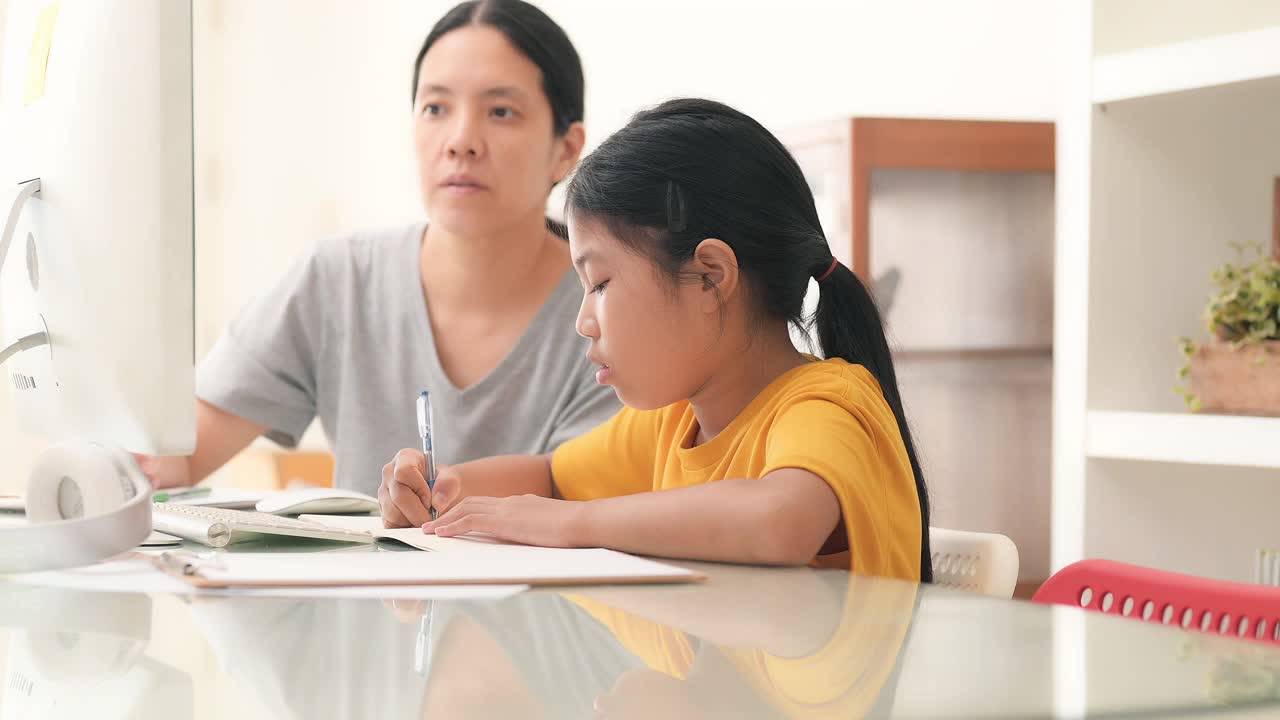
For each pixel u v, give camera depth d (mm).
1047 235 2516
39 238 966
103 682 461
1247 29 1666
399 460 1094
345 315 1744
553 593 671
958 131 2441
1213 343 1622
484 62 1631
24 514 1134
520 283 1703
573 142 1753
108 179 883
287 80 5039
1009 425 2512
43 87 965
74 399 953
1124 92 1638
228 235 5121
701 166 1012
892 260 2424
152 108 864
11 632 567
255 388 1737
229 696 442
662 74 3623
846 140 2408
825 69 3137
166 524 943
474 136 1620
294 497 1205
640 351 1013
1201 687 451
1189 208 1724
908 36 2918
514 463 1278
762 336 1055
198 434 1721
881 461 944
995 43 2721
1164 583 865
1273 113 1748
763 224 1027
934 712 413
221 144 5121
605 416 1650
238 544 925
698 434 1135
